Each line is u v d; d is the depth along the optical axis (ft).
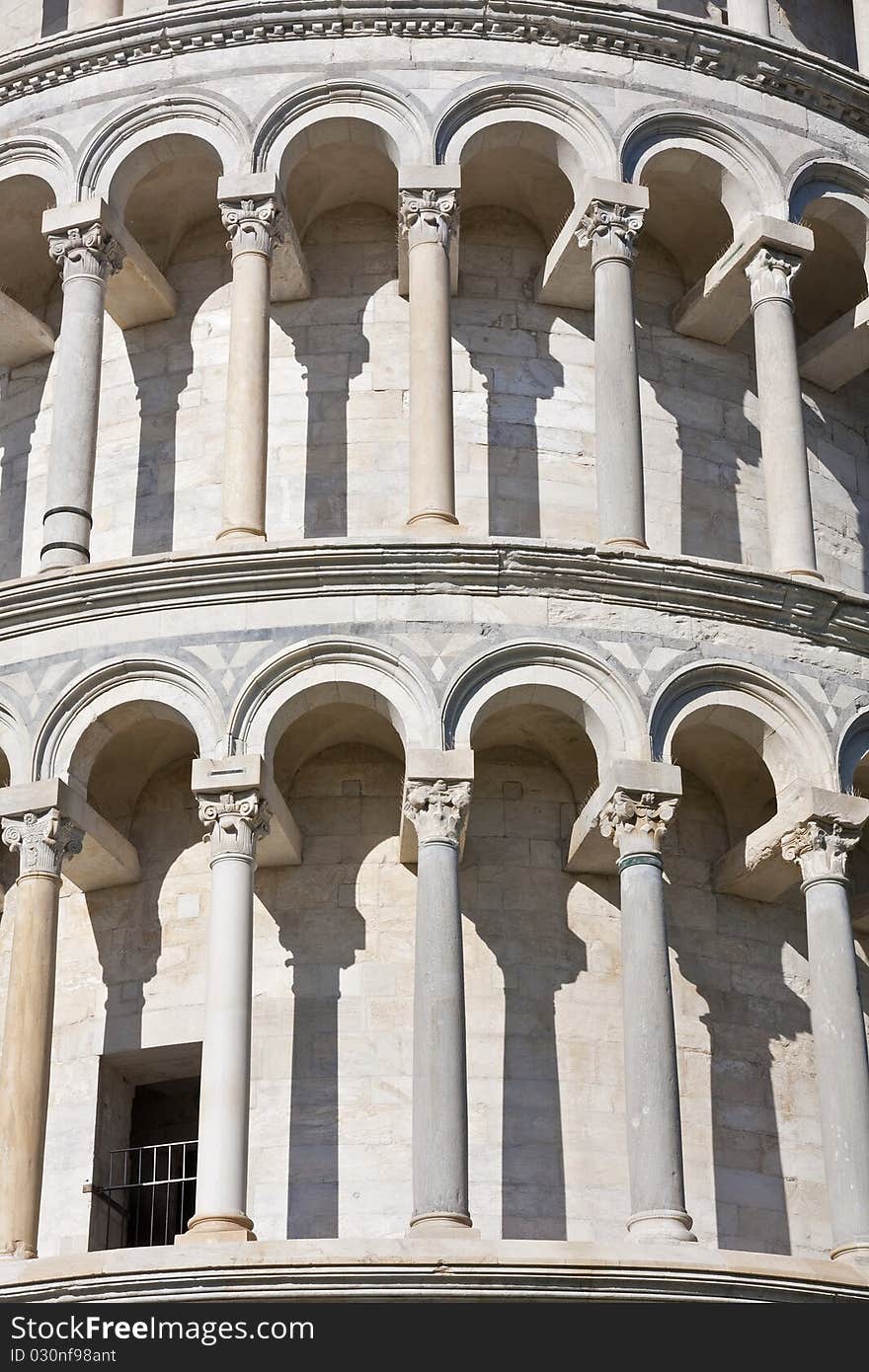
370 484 85.35
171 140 86.94
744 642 78.23
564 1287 65.05
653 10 88.48
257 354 81.46
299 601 76.84
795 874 80.28
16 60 89.20
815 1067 80.43
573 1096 76.48
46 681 77.25
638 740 75.36
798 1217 77.51
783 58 90.17
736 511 88.38
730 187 88.28
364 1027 77.00
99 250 85.10
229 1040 70.13
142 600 77.46
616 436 80.18
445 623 76.33
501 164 88.94
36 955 72.95
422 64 87.10
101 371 88.79
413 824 75.66
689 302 89.76
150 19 88.07
